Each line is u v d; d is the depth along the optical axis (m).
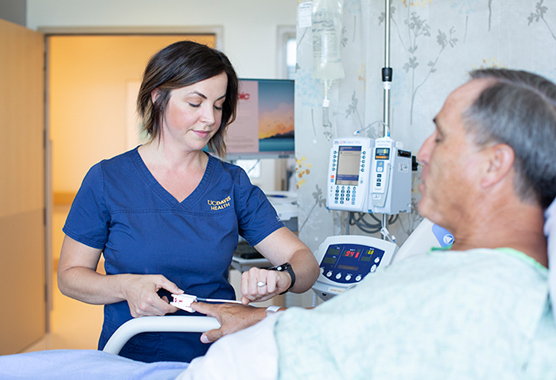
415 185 2.09
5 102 3.18
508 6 2.02
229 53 4.32
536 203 0.71
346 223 2.08
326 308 0.75
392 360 0.59
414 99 2.11
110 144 9.55
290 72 4.46
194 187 1.40
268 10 4.30
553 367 0.60
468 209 0.73
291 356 0.69
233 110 1.50
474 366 0.57
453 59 2.08
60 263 1.37
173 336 1.33
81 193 1.35
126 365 0.99
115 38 9.35
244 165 4.35
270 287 1.22
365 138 1.71
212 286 1.39
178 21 4.28
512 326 0.59
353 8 2.11
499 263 0.65
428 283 0.64
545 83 0.72
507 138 0.69
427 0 2.08
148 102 1.37
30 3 4.17
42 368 1.00
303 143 2.08
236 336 0.76
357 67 2.12
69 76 9.41
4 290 3.16
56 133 9.48
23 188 3.38
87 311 4.00
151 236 1.33
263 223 1.49
